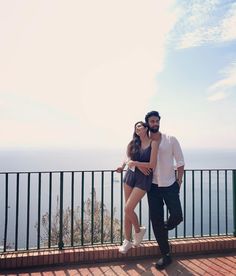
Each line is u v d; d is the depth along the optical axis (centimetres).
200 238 420
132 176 359
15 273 339
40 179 376
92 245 392
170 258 361
